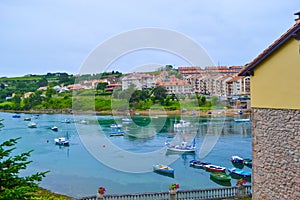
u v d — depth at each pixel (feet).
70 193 79.15
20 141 147.64
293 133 33.63
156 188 83.87
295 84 33.09
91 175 95.35
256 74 39.37
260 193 39.09
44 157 117.70
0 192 20.51
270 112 37.14
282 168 35.32
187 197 50.67
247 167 107.55
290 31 32.14
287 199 34.63
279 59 35.35
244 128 162.20
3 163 22.13
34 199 22.21
